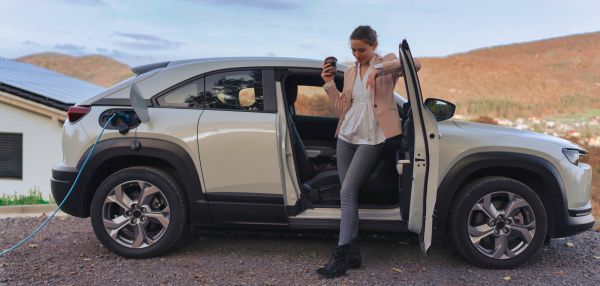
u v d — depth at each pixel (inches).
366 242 144.0
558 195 115.9
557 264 123.8
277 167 115.6
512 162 114.5
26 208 189.6
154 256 123.2
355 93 109.0
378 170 125.3
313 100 158.1
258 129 116.1
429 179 103.3
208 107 120.6
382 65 103.1
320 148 159.5
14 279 107.6
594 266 122.3
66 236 147.9
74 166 120.3
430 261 125.3
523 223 117.8
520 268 119.7
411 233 122.3
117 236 121.6
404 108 116.4
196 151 116.6
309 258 127.0
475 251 116.3
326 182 130.0
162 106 121.0
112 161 122.6
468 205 115.0
